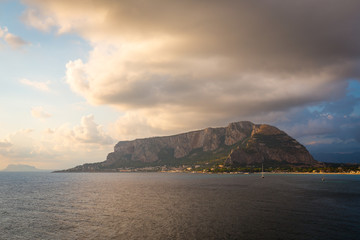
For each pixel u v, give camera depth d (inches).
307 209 2910.9
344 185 6338.6
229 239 1825.8
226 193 4618.6
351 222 2285.9
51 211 2933.1
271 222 2289.6
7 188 6269.7
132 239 1855.3
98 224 2288.4
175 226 2183.8
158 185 7022.6
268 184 6806.1
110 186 6801.2
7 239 1924.2
